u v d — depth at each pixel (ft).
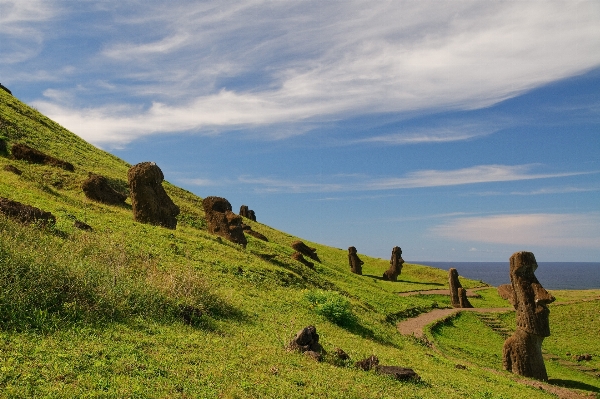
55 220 67.41
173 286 53.98
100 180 119.55
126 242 74.74
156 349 37.04
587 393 76.43
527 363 85.51
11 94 214.69
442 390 47.26
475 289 209.15
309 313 74.02
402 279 217.15
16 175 105.70
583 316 146.30
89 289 43.52
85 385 27.89
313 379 39.24
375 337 75.87
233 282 76.74
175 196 180.24
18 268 41.37
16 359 29.12
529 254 89.25
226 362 38.14
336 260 223.71
